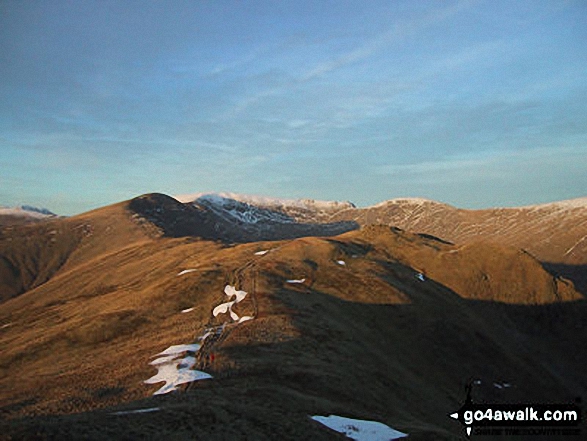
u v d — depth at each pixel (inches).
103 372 1974.7
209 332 2367.1
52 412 1504.7
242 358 1860.2
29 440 876.6
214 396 1370.6
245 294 3083.2
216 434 1051.3
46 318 4104.3
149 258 6392.7
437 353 3053.6
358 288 3619.6
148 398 1411.2
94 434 947.3
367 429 1289.4
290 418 1237.1
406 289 3804.1
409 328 3228.3
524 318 4192.9
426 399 2202.3
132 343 2544.3
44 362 2546.8
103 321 2974.9
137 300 3430.1
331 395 1630.2
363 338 2706.7
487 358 3230.8
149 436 987.9
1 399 1793.8
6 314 5393.7
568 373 3622.0
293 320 2493.8
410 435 1296.8
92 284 5856.3
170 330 2642.7
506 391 2923.2
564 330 4146.2
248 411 1237.7
